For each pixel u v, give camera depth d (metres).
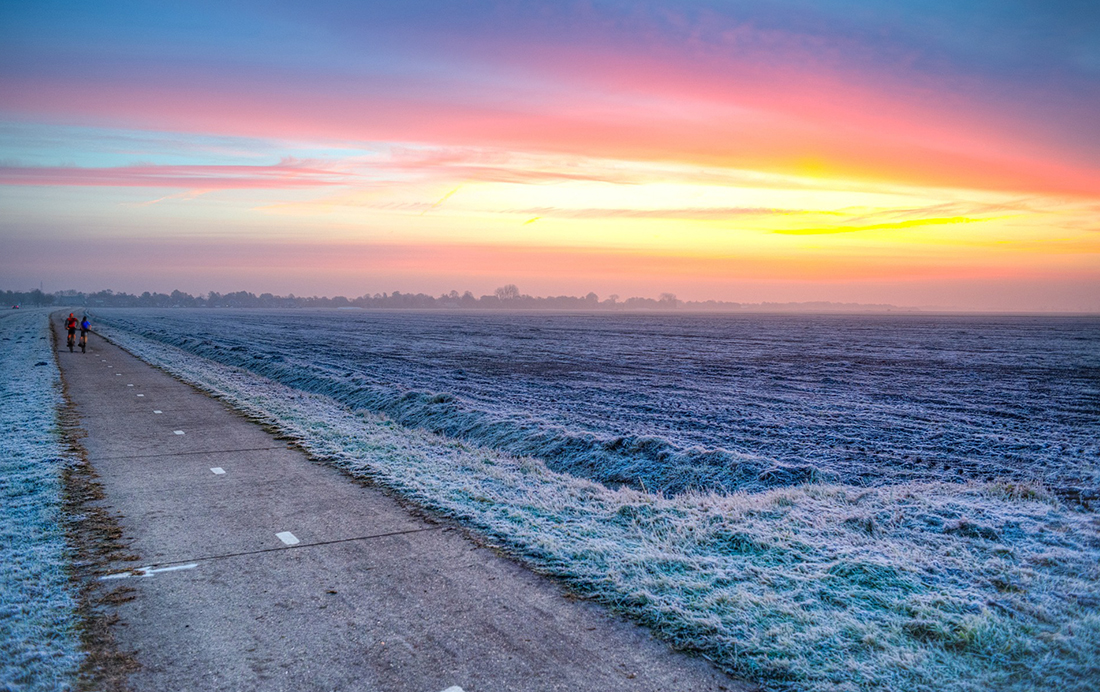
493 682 4.70
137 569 6.64
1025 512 8.21
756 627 5.48
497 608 5.86
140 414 16.17
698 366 38.56
